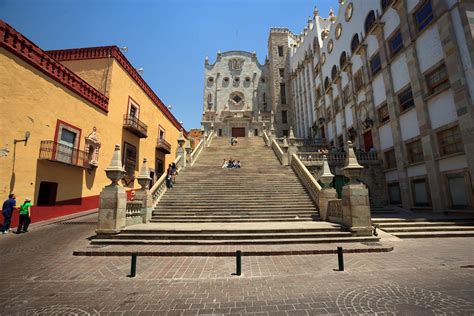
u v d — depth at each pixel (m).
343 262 6.65
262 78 51.00
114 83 20.30
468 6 12.65
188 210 12.93
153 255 7.61
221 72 50.91
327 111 31.12
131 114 23.05
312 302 4.22
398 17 17.75
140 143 24.41
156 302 4.32
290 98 46.59
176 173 17.45
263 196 14.33
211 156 23.88
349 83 24.72
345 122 26.06
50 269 6.27
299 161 17.62
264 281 5.34
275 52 49.16
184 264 6.69
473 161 11.97
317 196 13.19
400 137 17.42
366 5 22.11
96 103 18.06
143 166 12.71
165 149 29.17
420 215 13.74
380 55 19.52
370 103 21.00
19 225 10.87
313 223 11.17
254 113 48.69
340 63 27.42
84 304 4.25
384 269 6.01
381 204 19.09
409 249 8.09
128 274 5.88
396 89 17.94
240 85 50.28
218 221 11.98
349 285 4.99
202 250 7.81
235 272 5.97
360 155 20.03
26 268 6.34
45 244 8.93
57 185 14.62
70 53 20.80
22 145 12.66
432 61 14.55
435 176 14.23
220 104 49.25
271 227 9.99
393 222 11.67
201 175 17.62
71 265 6.62
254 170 18.48
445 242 9.10
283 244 8.64
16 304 4.24
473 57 12.12
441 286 4.82
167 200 13.91
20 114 12.64
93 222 13.48
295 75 44.56
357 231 9.38
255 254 7.56
